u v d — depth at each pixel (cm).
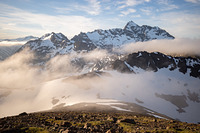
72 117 4872
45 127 3253
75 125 3581
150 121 4456
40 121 3897
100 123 3722
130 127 3416
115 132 3077
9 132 2862
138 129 3259
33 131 2981
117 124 3700
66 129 3055
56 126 3359
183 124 3997
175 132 3050
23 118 4347
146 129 3250
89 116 5225
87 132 3012
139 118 5434
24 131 2964
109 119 4322
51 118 4491
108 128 3338
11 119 4144
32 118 4369
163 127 3525
